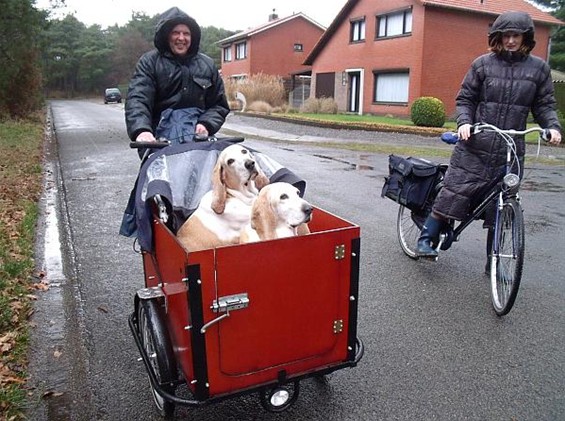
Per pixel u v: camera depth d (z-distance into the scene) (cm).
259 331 239
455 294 436
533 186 887
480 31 2317
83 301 427
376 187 863
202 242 286
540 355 338
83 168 1092
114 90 5166
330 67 2875
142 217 295
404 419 277
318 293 249
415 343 355
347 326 261
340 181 914
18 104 2188
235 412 283
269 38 3869
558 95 1934
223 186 290
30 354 342
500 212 407
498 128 409
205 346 230
